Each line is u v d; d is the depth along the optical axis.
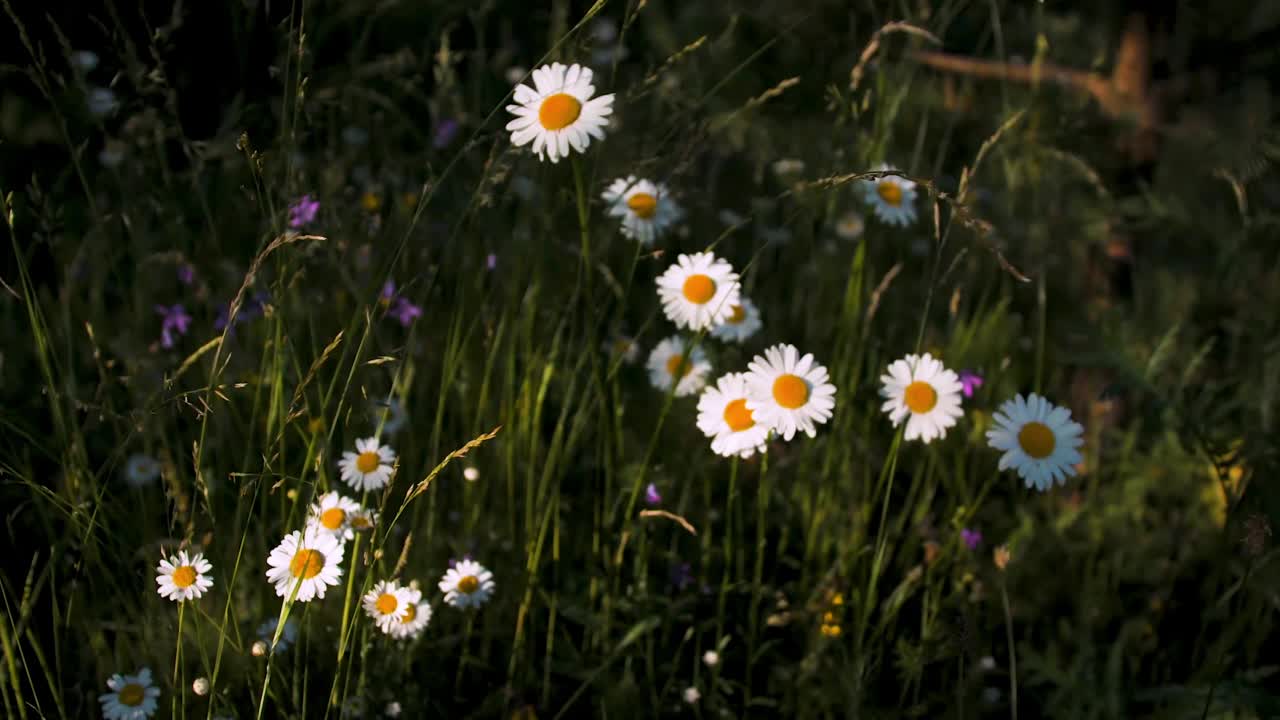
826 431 1.66
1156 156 1.71
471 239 1.59
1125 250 1.75
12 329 1.71
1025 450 1.35
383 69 1.86
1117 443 1.73
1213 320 1.75
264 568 1.45
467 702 1.51
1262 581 1.48
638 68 2.27
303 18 1.45
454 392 1.63
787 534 1.55
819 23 2.09
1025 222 1.85
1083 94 1.72
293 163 1.49
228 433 1.60
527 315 1.57
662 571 1.60
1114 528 1.66
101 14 1.77
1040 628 1.60
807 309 1.82
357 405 1.55
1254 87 1.80
